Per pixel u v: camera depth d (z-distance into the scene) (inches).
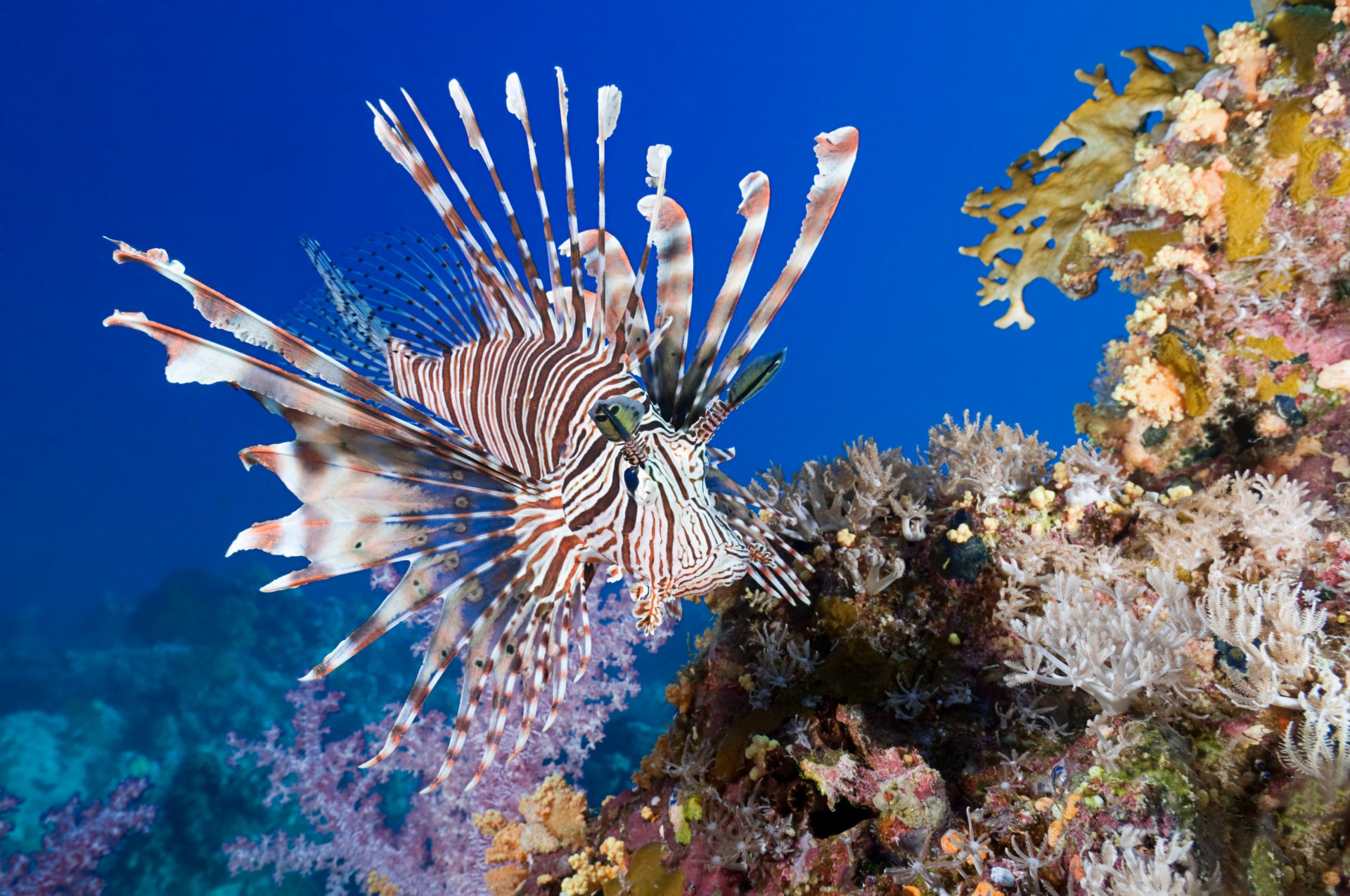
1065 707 20.6
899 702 21.9
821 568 25.3
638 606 18.0
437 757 45.4
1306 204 22.5
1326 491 22.1
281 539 17.4
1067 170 26.7
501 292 20.6
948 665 22.8
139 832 62.7
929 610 23.7
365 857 46.4
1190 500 22.8
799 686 23.2
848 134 17.0
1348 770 16.9
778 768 22.5
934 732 21.4
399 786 61.1
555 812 30.4
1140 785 17.3
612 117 17.7
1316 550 20.9
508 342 20.8
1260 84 23.1
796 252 17.7
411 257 22.9
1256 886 16.5
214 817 65.0
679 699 27.2
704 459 18.3
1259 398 23.5
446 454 18.7
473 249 20.0
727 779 23.3
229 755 69.0
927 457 27.6
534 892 29.1
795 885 20.5
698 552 17.4
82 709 90.0
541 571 19.2
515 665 19.3
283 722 88.7
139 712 93.5
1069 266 27.1
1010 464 24.8
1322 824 16.9
